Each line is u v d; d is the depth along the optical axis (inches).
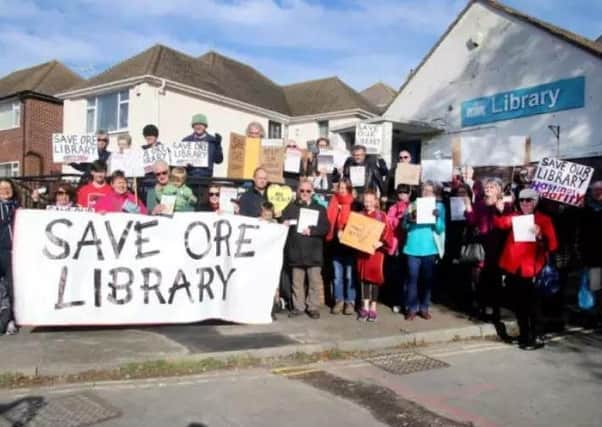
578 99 625.9
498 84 711.1
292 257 324.2
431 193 330.0
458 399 212.5
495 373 246.2
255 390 217.3
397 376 240.2
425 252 325.7
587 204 331.6
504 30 705.0
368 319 323.6
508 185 359.6
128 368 230.5
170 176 328.2
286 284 343.0
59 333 276.4
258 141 375.9
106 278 278.2
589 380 237.8
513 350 286.5
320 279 339.9
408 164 366.0
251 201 319.9
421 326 314.3
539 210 338.6
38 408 192.9
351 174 367.9
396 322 323.0
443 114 776.9
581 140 622.8
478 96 734.5
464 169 372.2
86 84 1005.2
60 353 242.2
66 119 1046.4
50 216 271.1
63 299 271.0
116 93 978.1
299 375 238.1
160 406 197.5
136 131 930.1
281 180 374.3
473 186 360.8
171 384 221.5
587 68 618.2
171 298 288.0
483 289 333.1
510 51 698.2
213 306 296.0
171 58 1027.9
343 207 331.9
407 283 334.6
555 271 315.6
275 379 231.8
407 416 194.5
